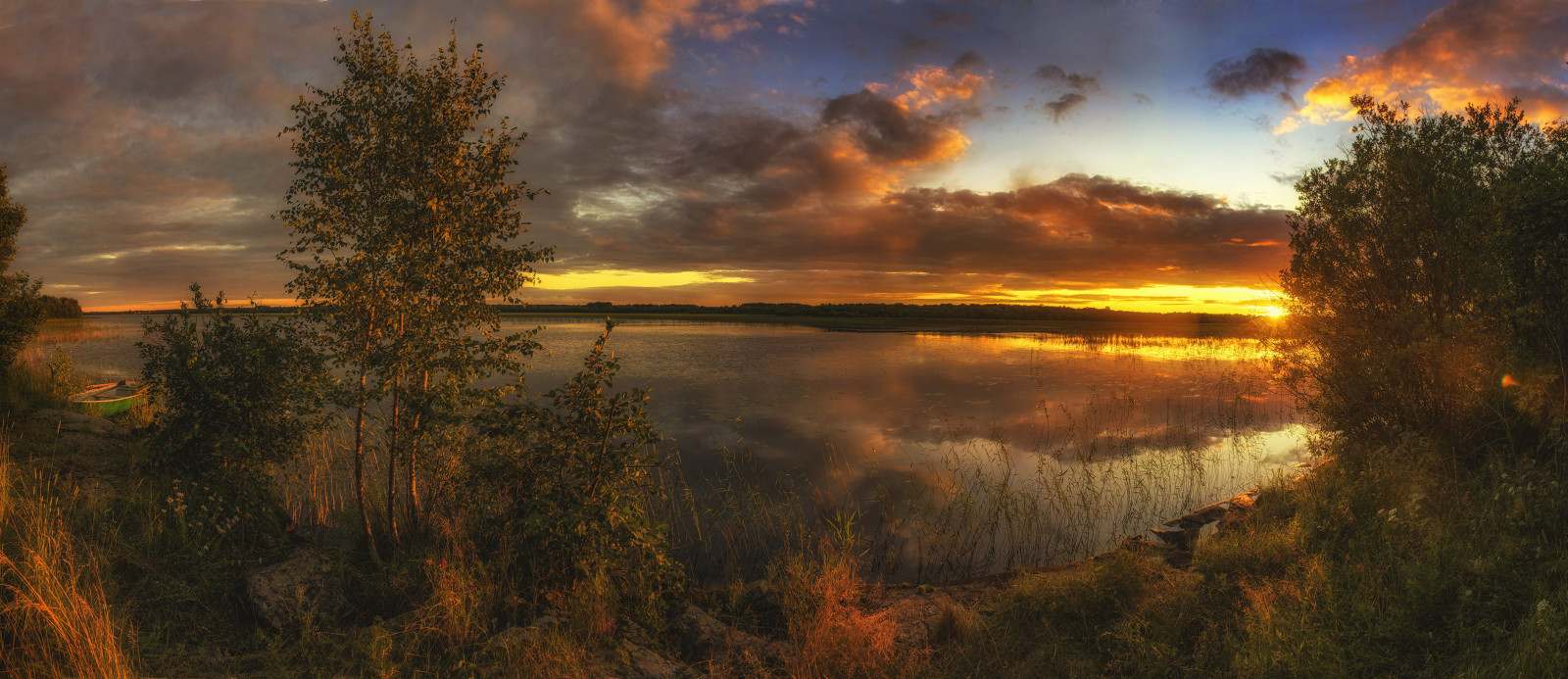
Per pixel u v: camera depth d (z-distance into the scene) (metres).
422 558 6.76
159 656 4.78
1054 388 21.47
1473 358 6.95
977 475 10.98
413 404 6.79
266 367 7.06
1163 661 4.76
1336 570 5.25
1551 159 7.02
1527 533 4.97
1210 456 12.38
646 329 62.00
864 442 13.67
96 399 12.33
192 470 6.95
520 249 7.39
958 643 5.49
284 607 5.45
